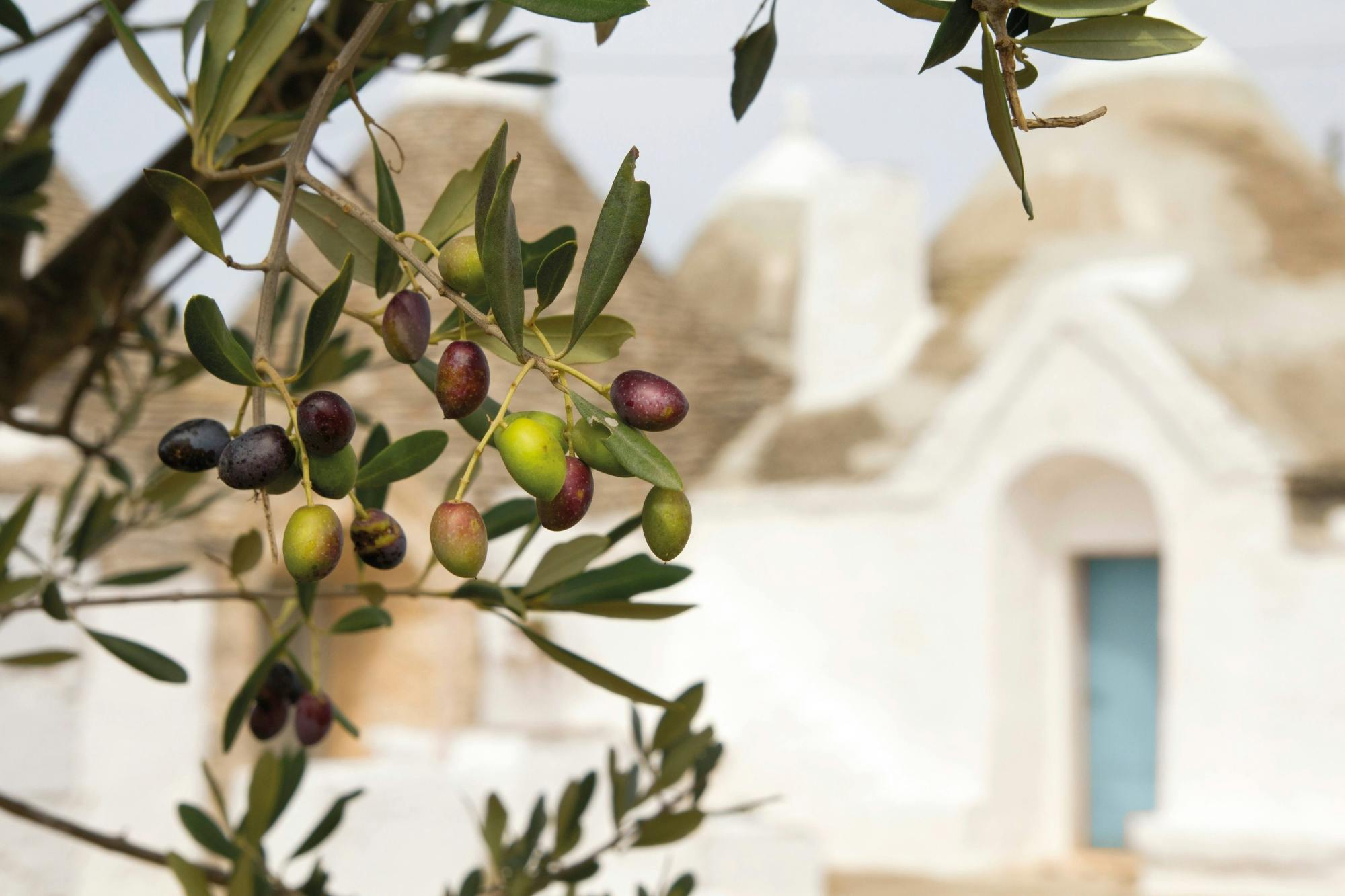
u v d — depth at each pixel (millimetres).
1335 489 13844
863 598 15734
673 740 2188
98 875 10109
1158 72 19203
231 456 957
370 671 14094
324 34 2033
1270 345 15039
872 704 15516
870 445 16438
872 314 18141
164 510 2217
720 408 18031
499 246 898
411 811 10359
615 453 921
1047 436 14961
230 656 11023
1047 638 16172
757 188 24984
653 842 2189
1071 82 19594
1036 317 15086
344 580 13547
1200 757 13688
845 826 14883
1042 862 15344
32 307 2219
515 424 920
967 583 15273
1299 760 13180
